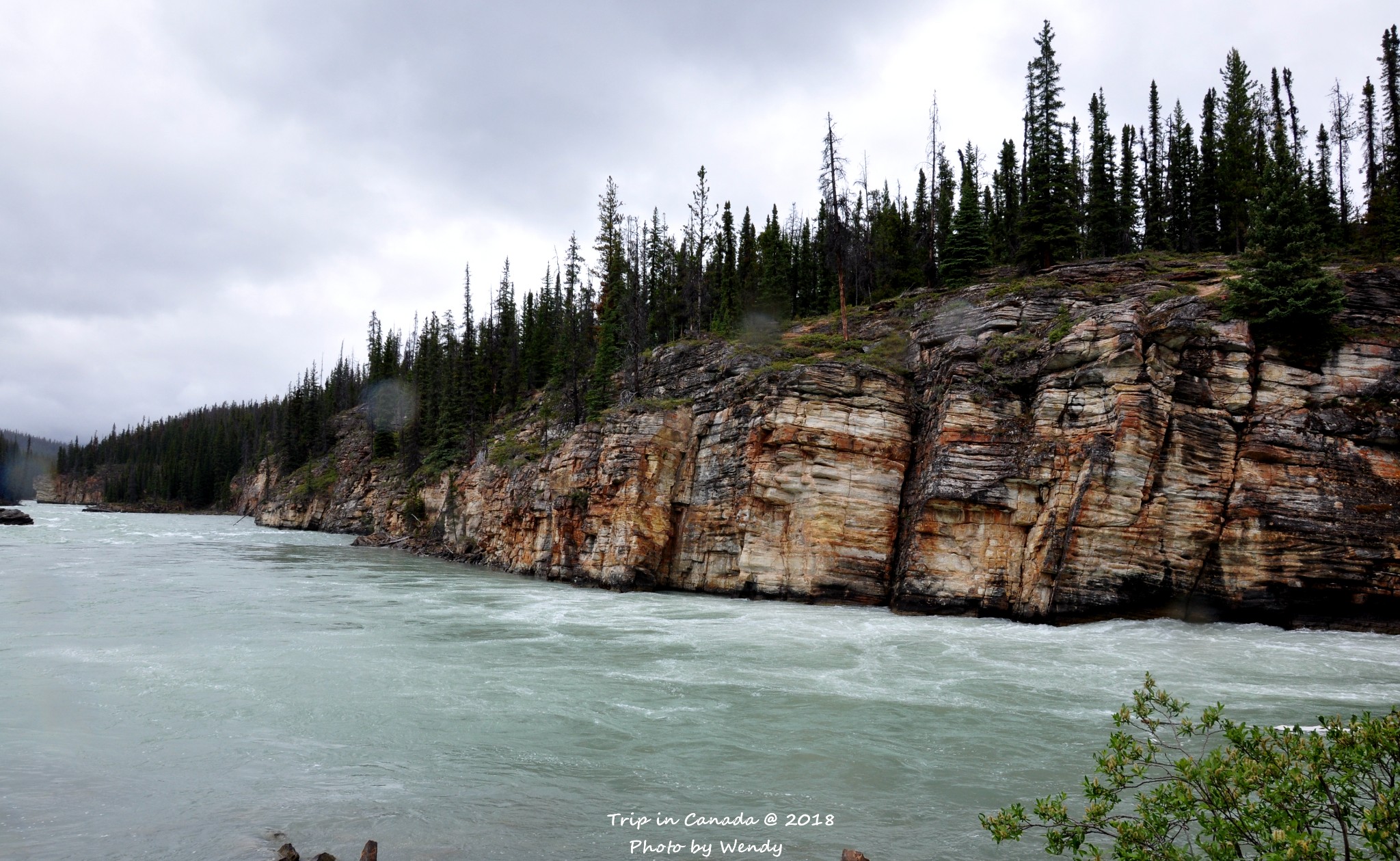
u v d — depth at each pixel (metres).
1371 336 31.08
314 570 53.06
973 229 56.97
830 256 54.28
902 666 23.14
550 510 52.34
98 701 19.08
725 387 44.50
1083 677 21.72
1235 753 8.18
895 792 13.87
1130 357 30.98
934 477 34.66
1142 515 30.62
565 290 110.69
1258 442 30.34
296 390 131.38
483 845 11.80
